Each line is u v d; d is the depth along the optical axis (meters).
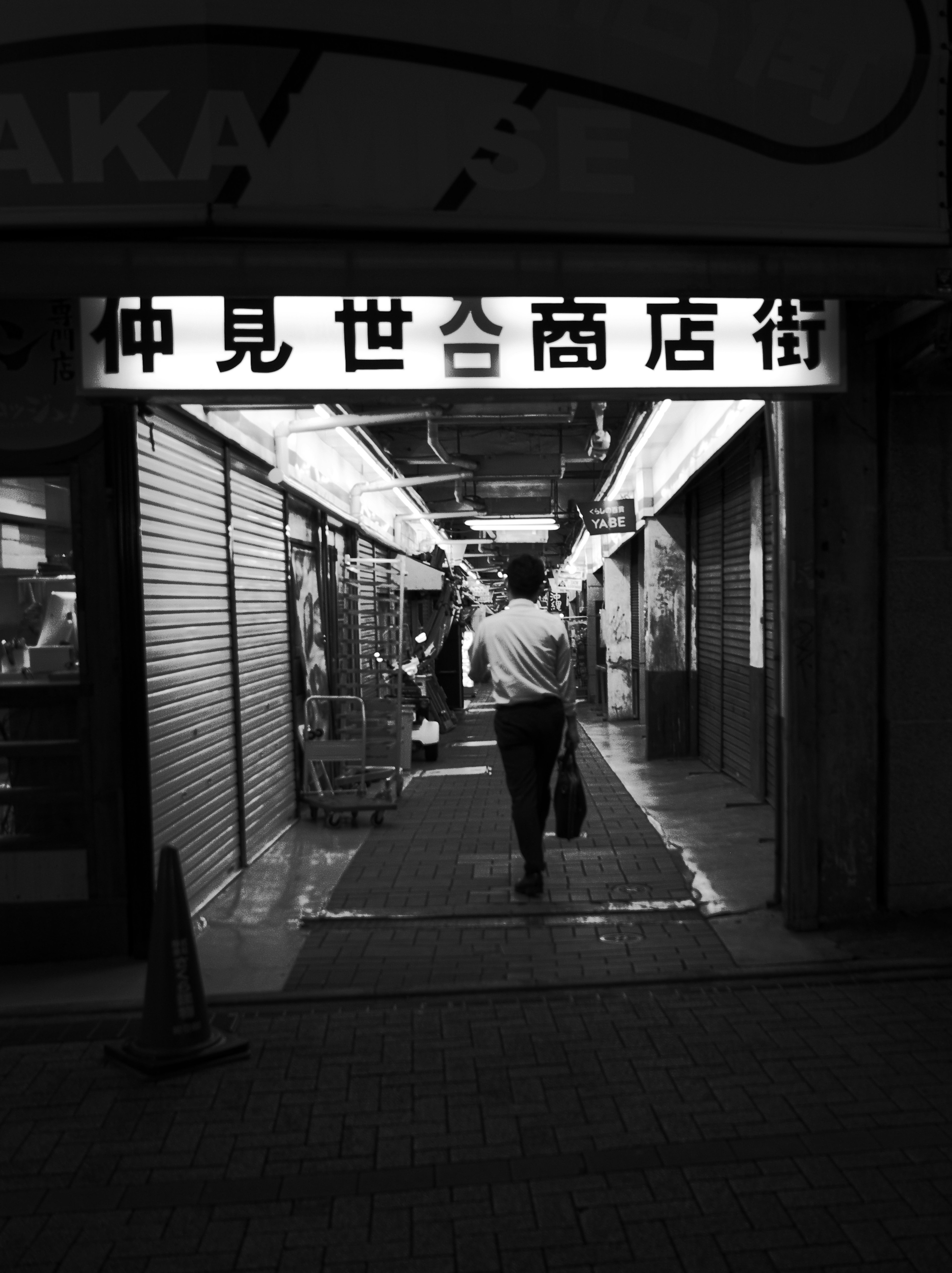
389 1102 3.54
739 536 9.73
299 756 8.86
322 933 5.45
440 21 3.98
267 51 3.92
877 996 4.40
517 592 6.17
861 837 5.38
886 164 4.22
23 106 3.90
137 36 3.90
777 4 4.14
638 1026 4.14
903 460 5.30
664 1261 2.65
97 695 5.09
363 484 11.46
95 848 5.12
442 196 3.99
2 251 3.95
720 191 4.13
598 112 4.06
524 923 5.50
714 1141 3.23
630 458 11.89
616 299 4.70
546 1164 3.12
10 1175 3.14
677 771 10.84
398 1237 2.78
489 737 15.33
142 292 3.98
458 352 4.65
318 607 10.12
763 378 4.79
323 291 4.02
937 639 5.36
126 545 5.04
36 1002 4.55
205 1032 3.95
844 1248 2.68
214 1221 2.87
